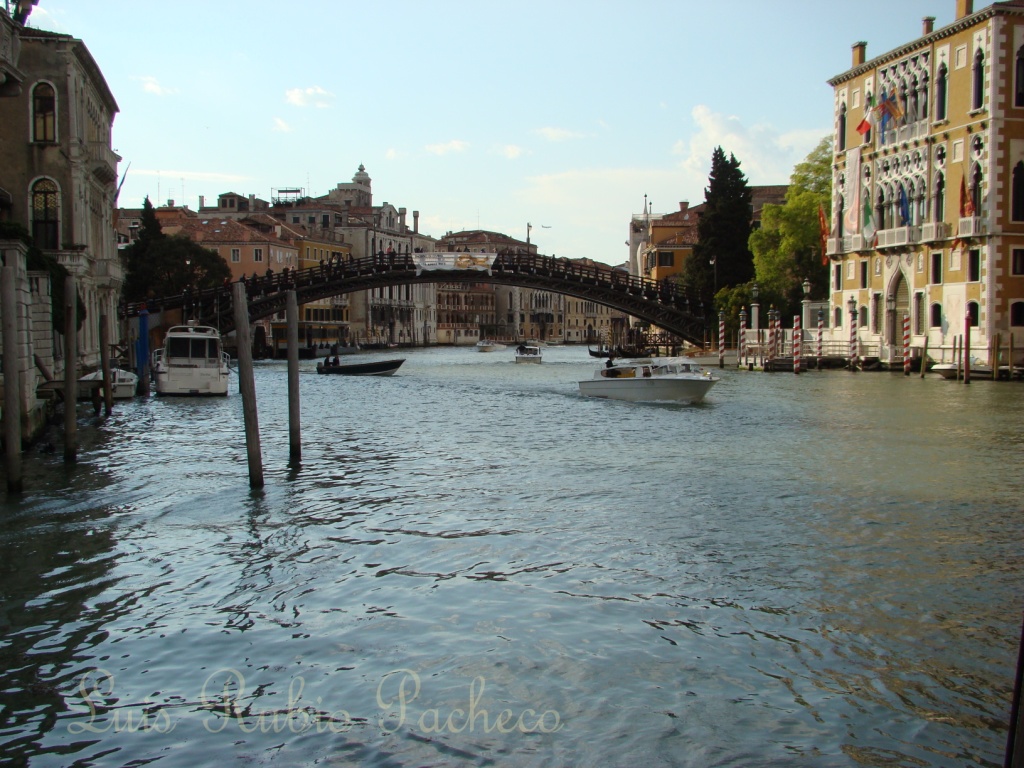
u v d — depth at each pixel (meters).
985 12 42.78
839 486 16.02
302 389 42.62
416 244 140.25
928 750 6.76
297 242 103.12
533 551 11.63
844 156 54.62
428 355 102.00
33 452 20.17
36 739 6.96
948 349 43.28
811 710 7.32
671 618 9.21
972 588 10.16
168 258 68.56
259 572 10.79
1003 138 42.66
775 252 59.75
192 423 26.67
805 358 50.53
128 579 10.55
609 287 59.78
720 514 13.73
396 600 9.77
